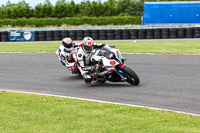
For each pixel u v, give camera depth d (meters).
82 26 162.62
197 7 115.00
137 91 28.55
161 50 60.06
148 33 97.56
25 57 55.75
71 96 28.05
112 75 30.56
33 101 25.48
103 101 25.19
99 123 19.44
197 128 18.19
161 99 25.58
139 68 41.09
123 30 98.25
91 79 31.19
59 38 100.62
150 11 115.94
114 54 29.80
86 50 30.66
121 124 19.14
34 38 101.31
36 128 18.86
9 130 18.66
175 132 17.59
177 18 114.62
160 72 37.78
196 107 23.03
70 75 38.72
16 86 33.31
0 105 24.42
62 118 20.64
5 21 167.50
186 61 45.28
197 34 95.81
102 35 98.62
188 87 29.44
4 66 46.97
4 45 84.94
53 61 49.97
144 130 18.05
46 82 34.84
